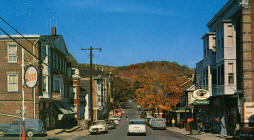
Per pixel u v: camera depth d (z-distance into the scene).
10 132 25.97
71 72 48.75
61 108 38.69
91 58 40.12
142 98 57.72
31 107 31.36
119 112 88.06
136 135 27.48
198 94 27.17
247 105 23.34
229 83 25.09
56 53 38.50
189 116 39.97
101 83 72.06
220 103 28.14
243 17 23.83
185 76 53.97
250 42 23.80
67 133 32.66
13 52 31.72
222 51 25.81
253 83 23.58
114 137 25.47
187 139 22.64
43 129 27.17
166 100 52.53
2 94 31.72
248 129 20.34
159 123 38.22
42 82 33.16
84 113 56.06
